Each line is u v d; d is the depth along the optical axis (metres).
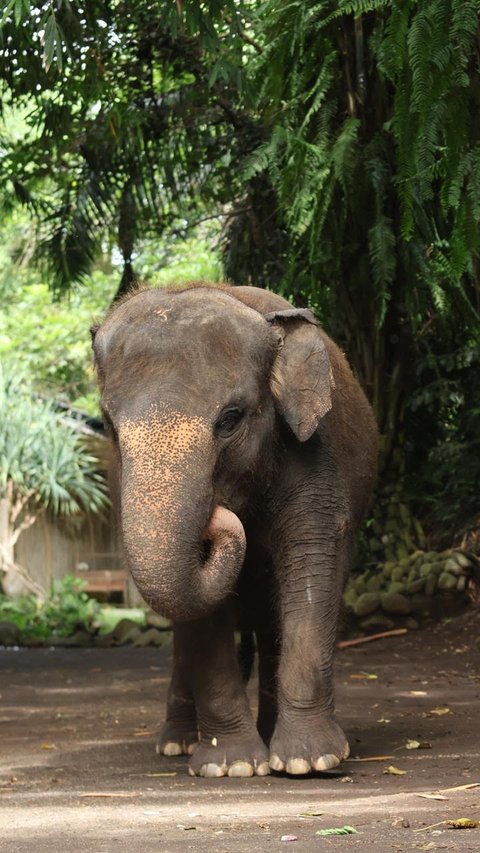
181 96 14.30
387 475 13.98
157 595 4.70
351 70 10.23
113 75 12.80
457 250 6.24
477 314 11.25
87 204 15.69
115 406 5.07
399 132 6.21
